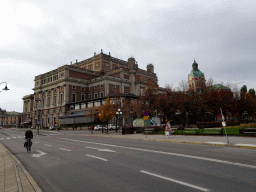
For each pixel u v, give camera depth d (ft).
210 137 66.13
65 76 256.93
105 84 252.01
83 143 64.39
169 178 20.71
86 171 25.68
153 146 49.44
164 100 136.26
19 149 57.11
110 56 312.91
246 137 60.70
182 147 45.96
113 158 33.76
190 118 163.32
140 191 17.30
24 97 372.17
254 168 23.86
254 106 168.25
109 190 18.02
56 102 273.75
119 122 185.47
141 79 286.05
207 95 145.89
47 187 20.06
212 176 20.95
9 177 23.95
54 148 53.88
